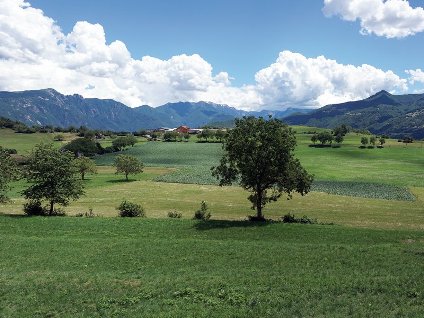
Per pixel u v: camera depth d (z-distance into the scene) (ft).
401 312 73.26
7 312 83.82
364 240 151.74
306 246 134.51
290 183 199.11
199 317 75.97
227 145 200.95
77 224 182.19
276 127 197.57
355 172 499.51
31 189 216.95
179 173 480.23
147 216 229.04
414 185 397.19
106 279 101.19
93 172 463.83
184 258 122.52
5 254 130.31
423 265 107.55
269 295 85.15
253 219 200.23
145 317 77.30
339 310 76.07
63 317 80.23
